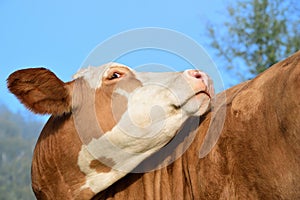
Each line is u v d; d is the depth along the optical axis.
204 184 4.10
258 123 3.94
